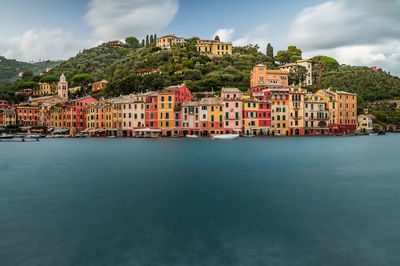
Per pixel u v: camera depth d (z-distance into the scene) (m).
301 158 55.56
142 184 34.41
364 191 31.00
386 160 53.09
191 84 156.50
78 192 30.95
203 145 82.06
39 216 23.83
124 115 124.06
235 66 198.00
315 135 129.25
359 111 157.50
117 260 17.16
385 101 188.75
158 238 19.77
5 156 61.69
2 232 20.78
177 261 16.98
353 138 113.12
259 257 17.33
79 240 19.56
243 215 23.80
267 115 120.88
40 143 98.88
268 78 161.75
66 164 49.72
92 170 43.62
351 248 18.28
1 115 157.00
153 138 113.50
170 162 50.97
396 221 22.41
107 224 22.11
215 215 23.81
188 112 117.38
